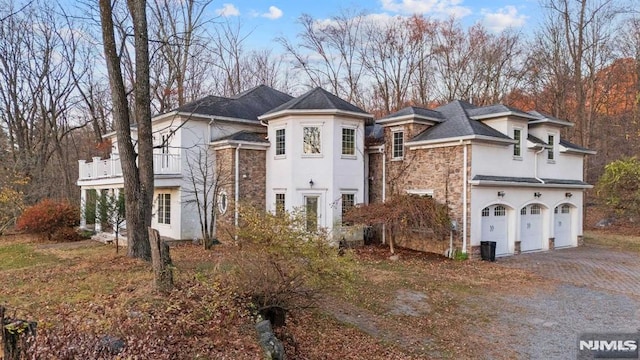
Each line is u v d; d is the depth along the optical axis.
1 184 24.91
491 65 35.25
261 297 7.64
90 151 34.59
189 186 19.27
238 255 7.83
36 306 7.58
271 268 7.55
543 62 31.75
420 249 18.47
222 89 33.22
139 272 10.55
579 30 28.83
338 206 18.42
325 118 18.33
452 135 17.12
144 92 12.52
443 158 17.61
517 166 18.53
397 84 37.34
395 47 37.12
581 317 9.64
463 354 7.55
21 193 23.98
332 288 8.34
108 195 18.23
